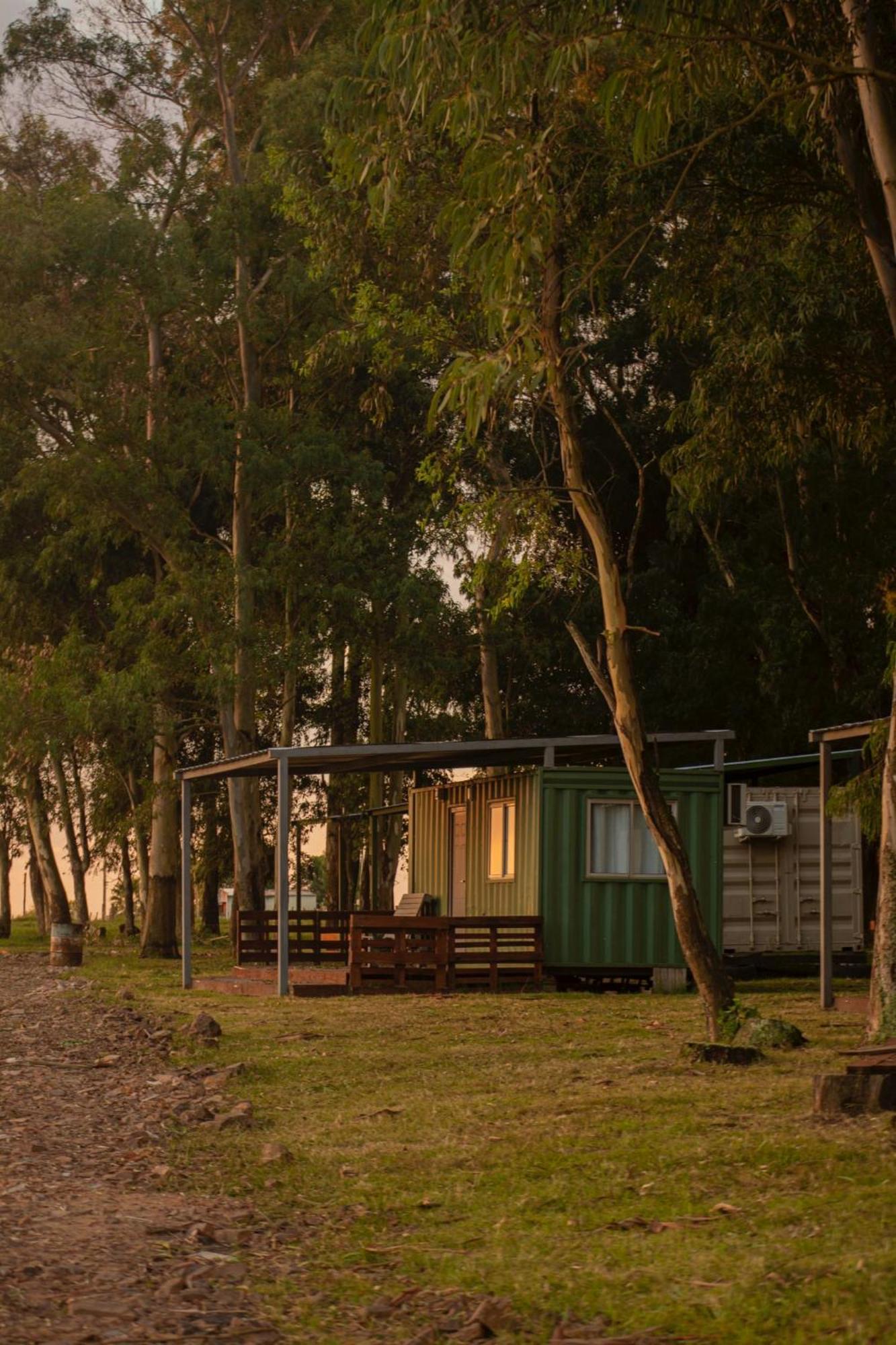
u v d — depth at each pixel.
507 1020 16.42
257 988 21.33
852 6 12.93
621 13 12.19
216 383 36.91
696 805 22.28
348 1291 5.88
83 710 32.16
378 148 13.16
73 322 32.06
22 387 33.19
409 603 32.81
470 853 24.80
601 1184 7.48
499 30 11.77
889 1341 4.71
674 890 13.29
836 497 32.34
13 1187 7.73
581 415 37.28
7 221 32.12
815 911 25.14
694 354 36.09
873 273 18.27
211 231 34.44
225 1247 6.61
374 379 34.94
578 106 13.95
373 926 20.86
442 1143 8.95
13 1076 12.51
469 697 41.97
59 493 32.50
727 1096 9.97
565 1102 10.09
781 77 15.00
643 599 36.97
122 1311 5.48
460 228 12.84
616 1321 5.29
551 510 15.15
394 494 38.41
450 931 21.14
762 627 33.53
